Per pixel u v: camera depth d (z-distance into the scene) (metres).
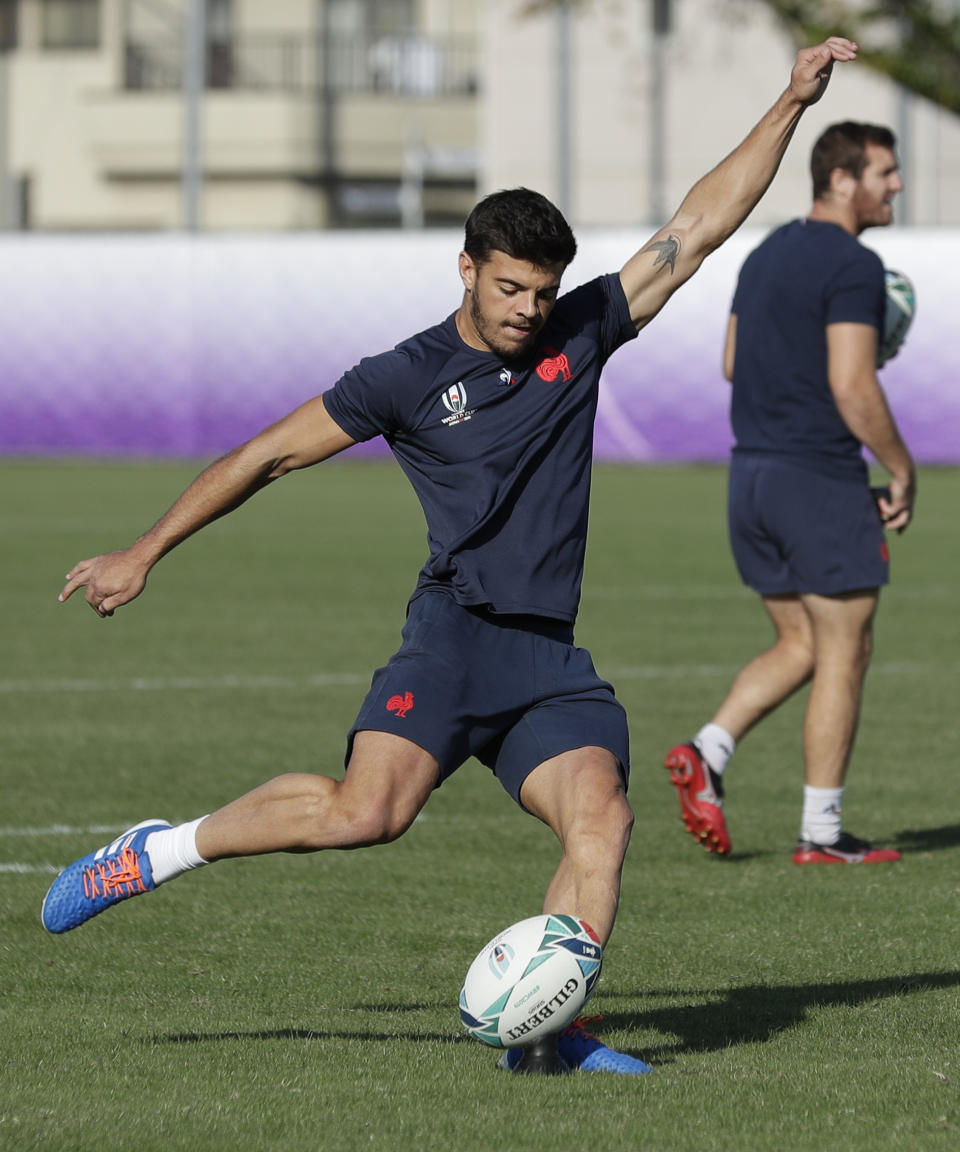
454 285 89.00
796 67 15.34
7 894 20.23
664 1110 12.75
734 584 51.50
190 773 27.02
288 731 30.44
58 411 92.06
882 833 24.03
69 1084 13.34
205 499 14.15
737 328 23.00
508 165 126.56
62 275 91.25
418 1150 11.90
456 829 24.08
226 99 153.25
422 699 13.75
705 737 22.36
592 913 13.18
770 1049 14.57
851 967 17.59
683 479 85.38
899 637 41.81
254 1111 12.68
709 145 125.00
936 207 119.88
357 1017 15.66
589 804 13.55
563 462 14.38
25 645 40.12
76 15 158.25
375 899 20.34
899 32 99.50
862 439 21.89
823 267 21.97
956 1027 15.30
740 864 22.41
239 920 19.38
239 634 41.72
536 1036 13.13
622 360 89.94
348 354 90.00
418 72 154.88
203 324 90.75
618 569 54.88
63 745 29.17
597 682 14.38
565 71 103.69
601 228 88.12
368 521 70.25
